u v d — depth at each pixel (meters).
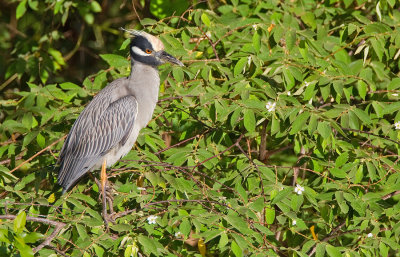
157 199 9.62
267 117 9.67
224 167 10.42
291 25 11.12
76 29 16.44
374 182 9.89
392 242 8.98
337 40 11.44
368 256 8.86
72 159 10.08
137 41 10.68
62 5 14.29
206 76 10.19
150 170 9.19
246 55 10.01
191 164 9.44
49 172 10.12
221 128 10.14
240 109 9.13
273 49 10.65
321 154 9.88
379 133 10.69
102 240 8.17
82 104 11.07
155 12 13.31
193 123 10.45
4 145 10.62
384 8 11.85
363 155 9.62
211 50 11.61
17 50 15.41
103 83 11.15
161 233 8.80
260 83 9.85
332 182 9.33
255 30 10.24
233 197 9.38
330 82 9.78
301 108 9.26
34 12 15.78
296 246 9.77
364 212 8.88
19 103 10.81
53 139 10.18
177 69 10.38
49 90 10.70
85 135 10.25
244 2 12.90
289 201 8.93
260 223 8.88
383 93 10.88
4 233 7.87
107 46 16.58
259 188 9.27
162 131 10.78
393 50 10.98
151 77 10.62
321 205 9.38
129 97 10.43
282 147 11.68
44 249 8.17
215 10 13.41
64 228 8.27
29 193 9.49
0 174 9.35
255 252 8.25
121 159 9.68
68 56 15.72
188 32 11.13
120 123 10.32
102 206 9.05
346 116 9.43
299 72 9.83
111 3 16.02
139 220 8.59
